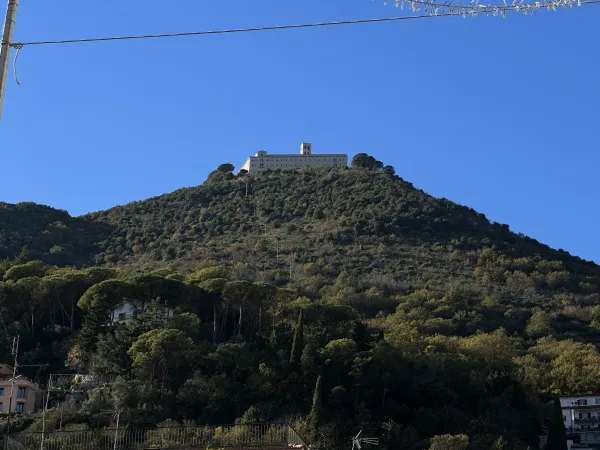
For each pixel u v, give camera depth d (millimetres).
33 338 91250
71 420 62250
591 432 85312
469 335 115000
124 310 93562
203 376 76688
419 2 17797
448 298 129125
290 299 104250
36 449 37531
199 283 104188
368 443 66375
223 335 95188
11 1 15680
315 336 85438
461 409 78562
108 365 78438
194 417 70250
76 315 98062
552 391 91500
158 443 40406
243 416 68062
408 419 74938
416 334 98812
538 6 18047
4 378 77188
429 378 81562
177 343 78688
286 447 38094
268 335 91375
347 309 99812
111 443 40281
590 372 94125
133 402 69375
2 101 15305
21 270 103938
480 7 18047
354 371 76875
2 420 60812
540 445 76375
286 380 76938
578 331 123438
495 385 85750
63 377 79062
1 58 15453
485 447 69625
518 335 119688
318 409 69312
